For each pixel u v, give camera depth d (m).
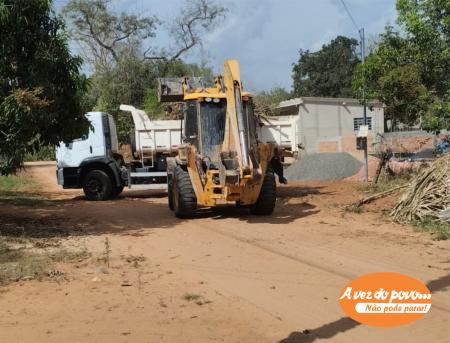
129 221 13.58
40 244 10.44
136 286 7.64
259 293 7.29
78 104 12.27
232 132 12.60
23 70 11.28
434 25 14.62
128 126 30.31
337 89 53.78
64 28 11.86
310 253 9.48
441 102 14.70
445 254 9.14
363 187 17.94
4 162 11.26
